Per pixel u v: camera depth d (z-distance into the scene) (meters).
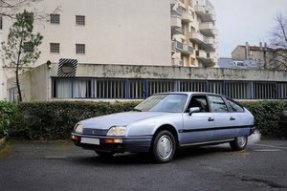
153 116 8.92
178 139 9.17
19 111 13.88
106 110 14.25
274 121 16.39
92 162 8.91
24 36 29.33
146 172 7.73
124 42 49.88
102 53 49.06
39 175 7.39
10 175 7.39
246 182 6.93
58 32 47.38
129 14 50.31
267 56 73.00
